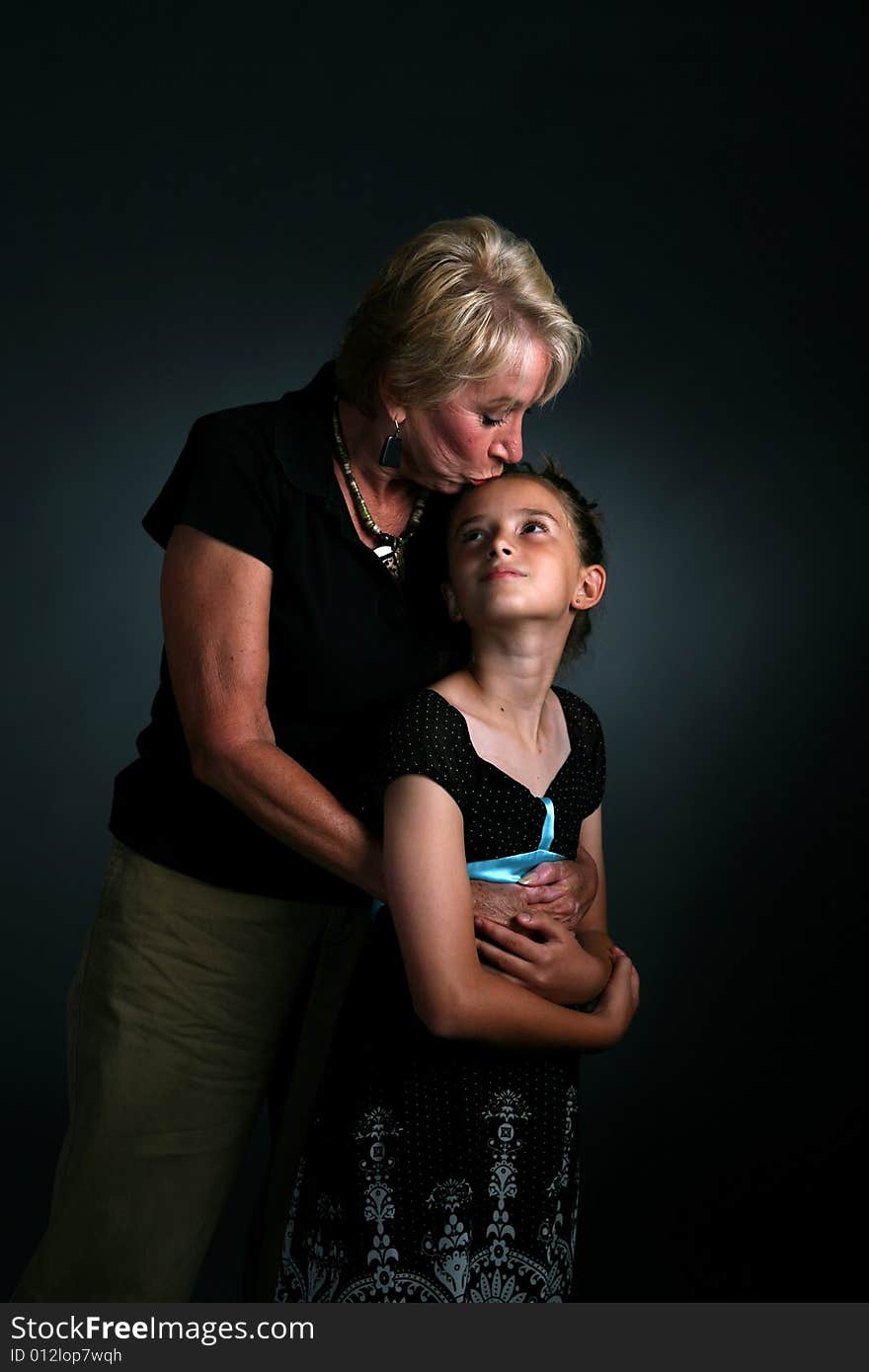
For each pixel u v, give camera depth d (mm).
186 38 3320
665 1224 2602
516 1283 1393
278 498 1502
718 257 3316
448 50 3352
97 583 3338
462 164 3359
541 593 1437
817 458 3299
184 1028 1621
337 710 1589
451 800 1377
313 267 3355
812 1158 2826
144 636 3354
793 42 3271
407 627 1584
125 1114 1598
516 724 1479
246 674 1458
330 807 1420
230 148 3336
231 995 1640
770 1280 2402
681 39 3314
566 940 1448
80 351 3311
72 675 3336
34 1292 1593
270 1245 1592
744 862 3295
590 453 3338
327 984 1626
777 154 3289
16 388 3297
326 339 3365
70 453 3320
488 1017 1358
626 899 3309
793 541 3309
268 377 3355
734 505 3322
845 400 3283
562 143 3344
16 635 3316
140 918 1618
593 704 3324
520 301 1436
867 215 3254
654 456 3340
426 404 1441
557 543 1470
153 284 3326
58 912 3320
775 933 3252
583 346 3318
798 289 3293
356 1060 1446
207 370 3344
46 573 3324
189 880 1617
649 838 3322
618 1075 3119
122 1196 1606
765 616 3316
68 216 3301
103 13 3299
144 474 3340
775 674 3312
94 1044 1615
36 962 3299
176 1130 1632
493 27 3348
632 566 3336
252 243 3346
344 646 1551
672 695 3332
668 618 3336
